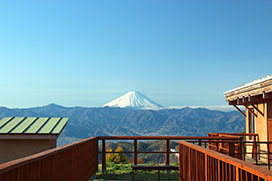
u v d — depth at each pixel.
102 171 9.98
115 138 9.95
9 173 3.05
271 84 8.99
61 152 5.20
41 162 4.09
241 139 9.27
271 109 12.05
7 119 11.61
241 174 3.28
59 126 10.84
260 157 12.53
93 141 9.29
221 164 4.24
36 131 10.17
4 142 10.06
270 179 2.58
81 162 7.20
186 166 6.85
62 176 5.27
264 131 12.55
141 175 9.42
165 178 9.01
